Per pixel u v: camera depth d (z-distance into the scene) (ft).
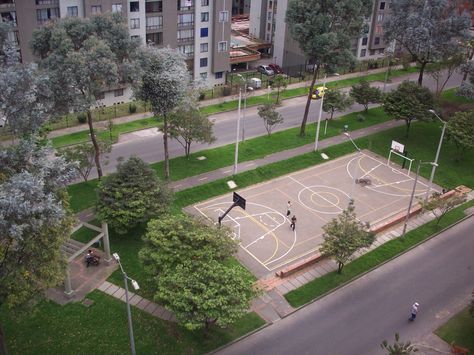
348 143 229.25
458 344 126.21
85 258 144.36
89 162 179.32
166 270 119.14
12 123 118.32
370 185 198.70
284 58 348.18
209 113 255.09
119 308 129.29
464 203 189.06
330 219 174.60
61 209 99.30
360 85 261.03
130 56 165.37
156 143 220.02
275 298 138.10
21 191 91.30
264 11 363.56
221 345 121.19
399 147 208.85
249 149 216.74
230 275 116.57
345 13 205.16
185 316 108.68
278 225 169.68
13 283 97.30
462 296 143.43
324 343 124.98
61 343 118.52
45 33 161.89
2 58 130.52
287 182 197.26
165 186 161.27
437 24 243.60
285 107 270.05
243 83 285.23
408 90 228.84
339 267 147.84
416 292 144.36
